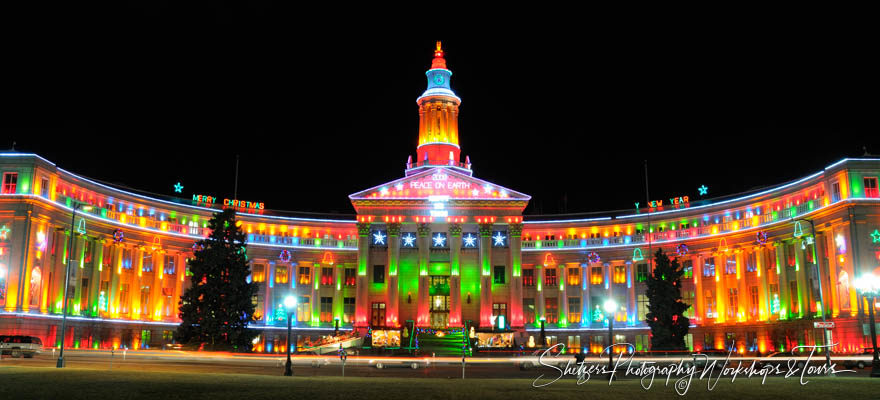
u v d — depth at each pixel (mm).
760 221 85750
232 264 76062
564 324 99000
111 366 50281
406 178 95562
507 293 94812
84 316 80438
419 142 107000
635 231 99938
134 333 87250
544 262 101125
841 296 71125
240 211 102000
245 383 35281
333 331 98562
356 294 92688
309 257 101375
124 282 88375
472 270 96062
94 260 83750
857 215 70250
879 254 69438
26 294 71875
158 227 92375
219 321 74062
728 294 89812
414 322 93000
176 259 94188
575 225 102500
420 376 47625
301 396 29000
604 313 98062
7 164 74188
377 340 87875
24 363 50875
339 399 28109
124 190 91125
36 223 74000
